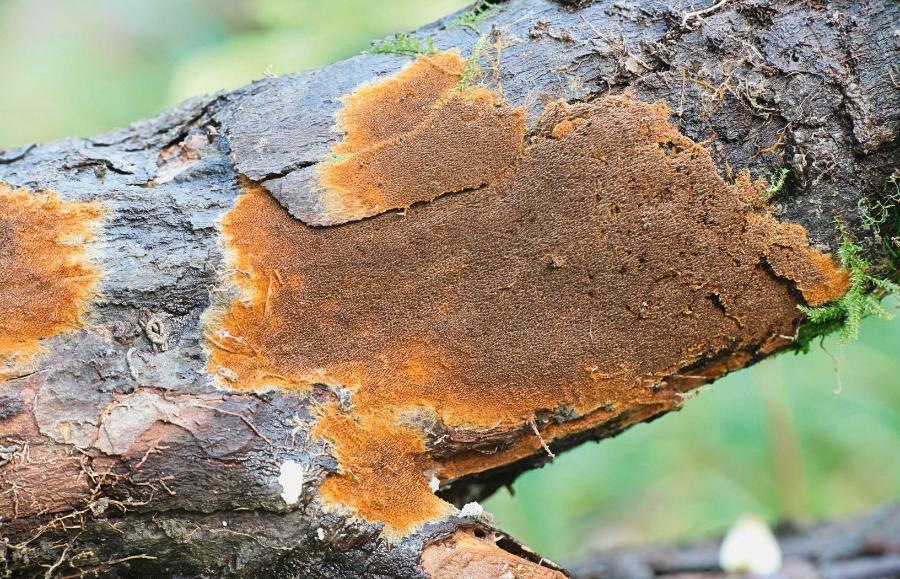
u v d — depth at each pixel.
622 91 0.51
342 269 0.51
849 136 0.51
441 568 0.51
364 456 0.51
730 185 0.51
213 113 0.53
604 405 0.52
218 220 0.51
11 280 0.51
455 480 0.53
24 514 0.50
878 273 0.52
